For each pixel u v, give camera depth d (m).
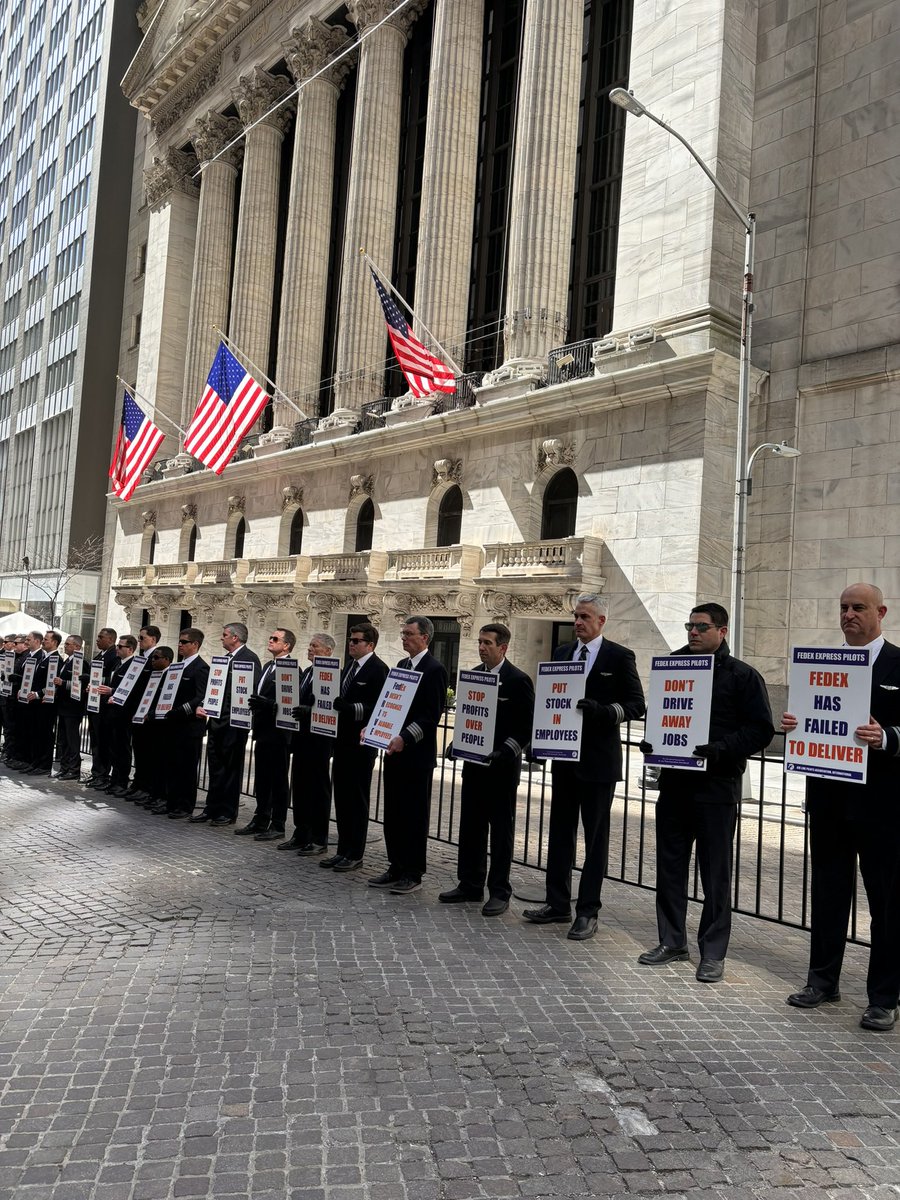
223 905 7.11
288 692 9.65
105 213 50.28
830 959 5.47
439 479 24.16
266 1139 3.61
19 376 59.41
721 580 17.64
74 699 14.65
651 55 19.84
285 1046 4.50
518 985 5.49
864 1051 4.75
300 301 31.17
